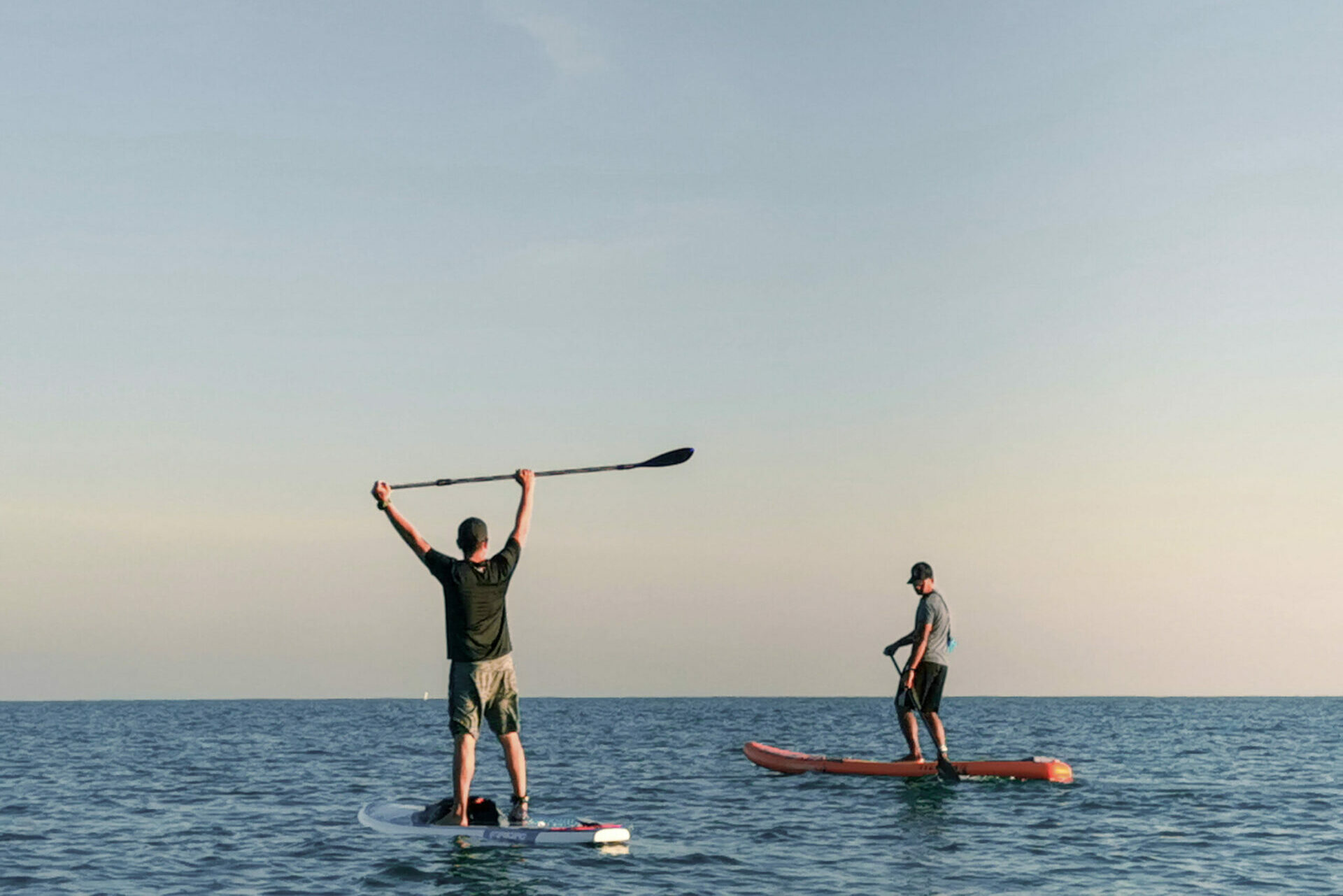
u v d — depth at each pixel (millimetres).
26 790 13703
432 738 26531
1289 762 17516
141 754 20422
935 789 12656
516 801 9227
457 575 8633
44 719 44250
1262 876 7871
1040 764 13508
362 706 83500
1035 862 8305
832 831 9734
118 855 8758
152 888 7453
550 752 20203
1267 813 11039
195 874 7922
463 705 8852
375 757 19250
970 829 9859
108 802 12297
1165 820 10484
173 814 11211
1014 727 32062
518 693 9047
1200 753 19797
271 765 17531
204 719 44062
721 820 10453
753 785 13336
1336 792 12844
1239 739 25109
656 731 29938
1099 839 9367
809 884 7473
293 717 47406
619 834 8961
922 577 13367
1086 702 103812
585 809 11344
